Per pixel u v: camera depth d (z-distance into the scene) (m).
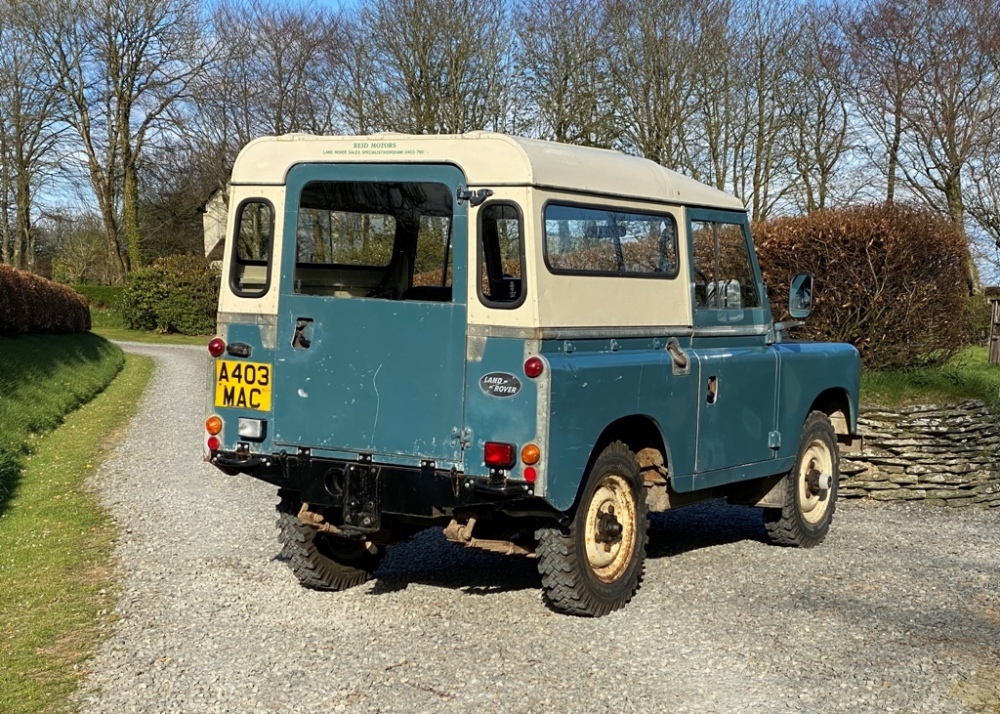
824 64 29.11
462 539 5.73
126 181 48.12
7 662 5.39
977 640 5.67
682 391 6.48
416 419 5.65
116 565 7.38
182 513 9.21
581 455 5.61
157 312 46.47
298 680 5.10
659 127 31.20
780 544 7.99
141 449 13.42
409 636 5.74
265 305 5.98
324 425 5.86
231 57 43.62
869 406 10.31
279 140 6.02
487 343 5.51
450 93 34.47
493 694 4.90
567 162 5.81
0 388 15.14
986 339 18.14
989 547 8.05
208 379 6.14
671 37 30.97
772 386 7.45
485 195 5.54
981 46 24.81
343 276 6.16
